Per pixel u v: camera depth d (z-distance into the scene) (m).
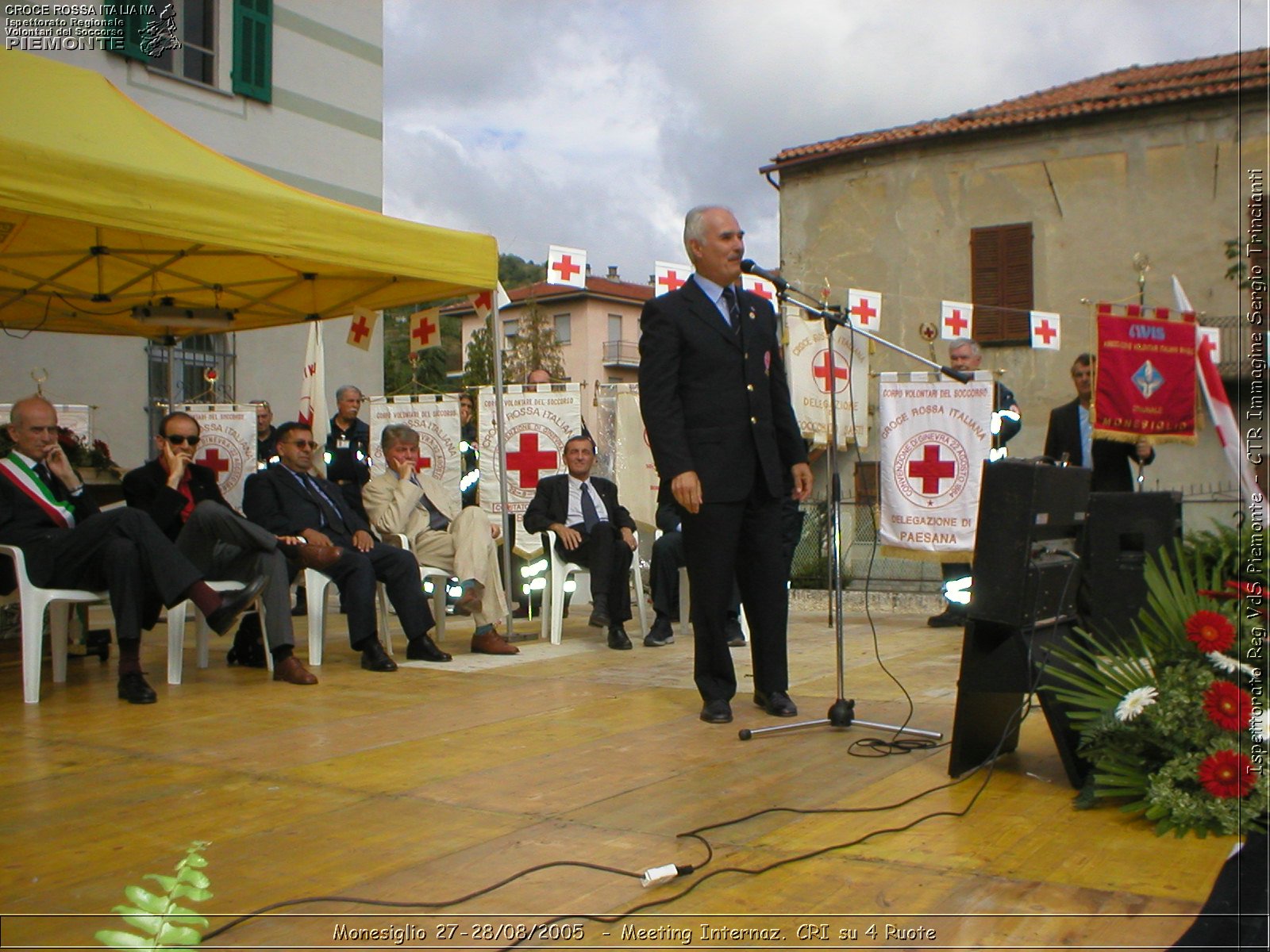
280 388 12.64
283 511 6.18
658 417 4.50
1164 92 15.77
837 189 18.00
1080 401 7.83
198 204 5.12
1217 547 3.56
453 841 2.91
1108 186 16.28
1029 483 3.36
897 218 17.55
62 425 7.82
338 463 8.54
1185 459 15.20
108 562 4.99
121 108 5.54
